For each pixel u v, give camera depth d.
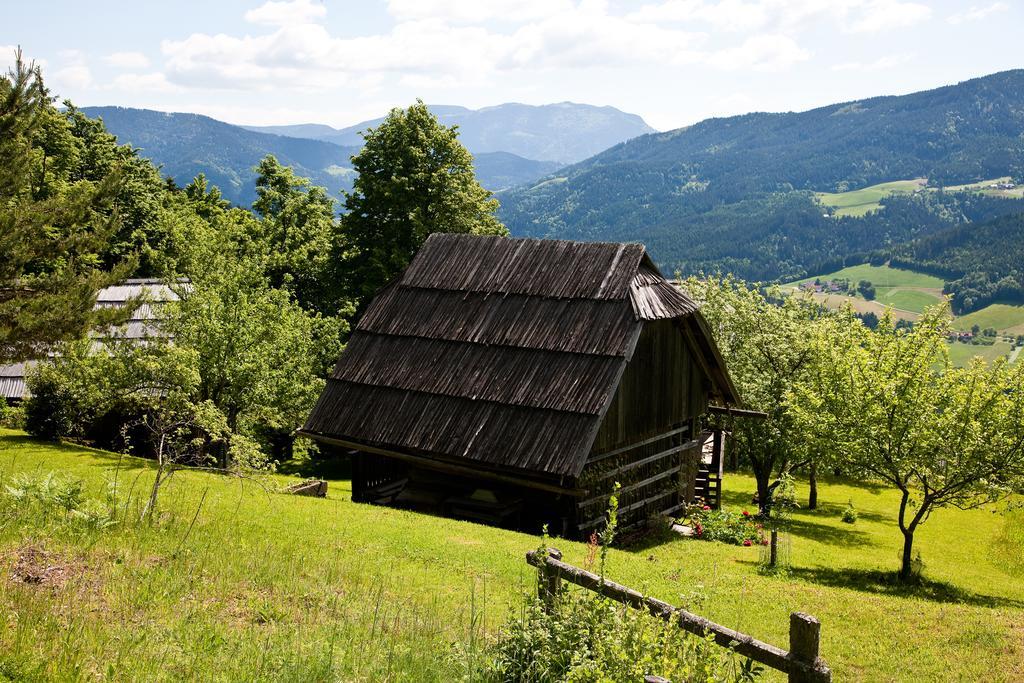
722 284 43.97
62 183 51.88
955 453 23.08
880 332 31.97
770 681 12.63
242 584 10.89
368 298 44.56
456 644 9.37
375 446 24.77
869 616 16.58
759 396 37.31
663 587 16.75
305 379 34.06
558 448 21.95
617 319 23.56
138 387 28.08
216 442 28.02
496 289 26.08
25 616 7.95
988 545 36.16
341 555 14.70
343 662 8.42
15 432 30.33
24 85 19.45
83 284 19.77
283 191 63.97
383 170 45.84
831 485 53.06
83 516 12.23
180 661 7.79
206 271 33.81
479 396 23.83
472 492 24.77
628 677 7.38
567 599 9.03
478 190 47.38
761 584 18.84
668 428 28.02
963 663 14.06
